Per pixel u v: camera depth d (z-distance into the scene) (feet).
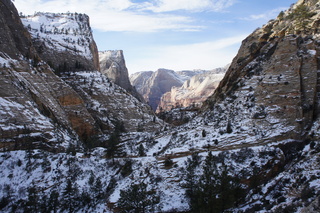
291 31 226.99
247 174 136.36
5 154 196.34
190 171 138.92
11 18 367.45
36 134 238.27
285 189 118.73
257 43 255.70
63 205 158.81
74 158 200.85
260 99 195.42
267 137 163.02
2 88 252.62
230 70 270.26
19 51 345.92
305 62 188.24
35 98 289.33
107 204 144.46
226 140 173.58
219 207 108.99
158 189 144.87
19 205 156.46
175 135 226.99
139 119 426.51
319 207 84.23
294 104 171.83
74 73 460.96
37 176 178.91
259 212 107.65
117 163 191.01
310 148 142.41
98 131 350.23
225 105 223.51
